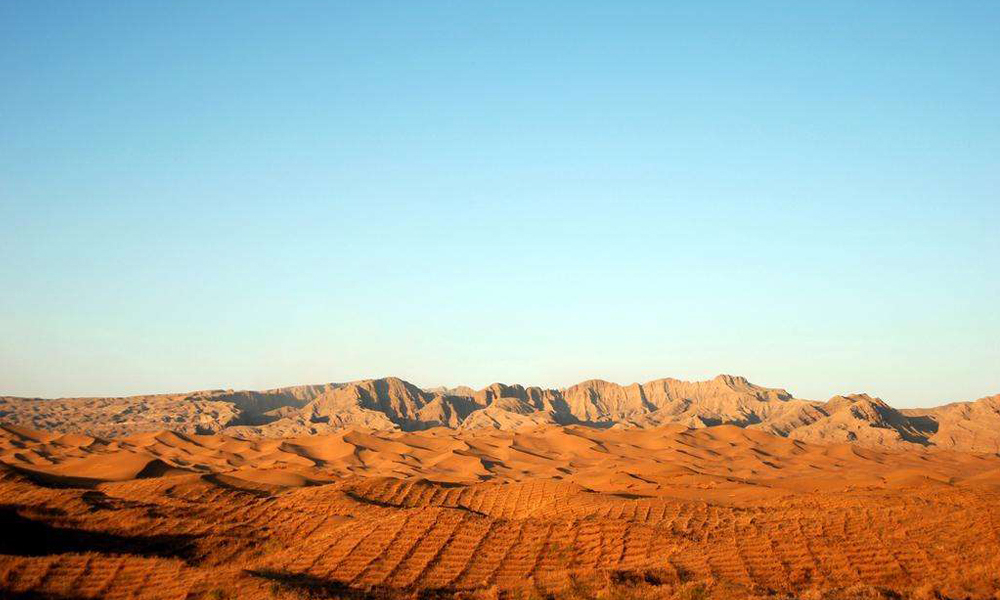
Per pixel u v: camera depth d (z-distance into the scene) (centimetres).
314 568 5659
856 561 5269
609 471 17800
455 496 10100
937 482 13025
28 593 4394
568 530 6412
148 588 4547
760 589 4738
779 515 7075
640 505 8106
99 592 4494
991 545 5162
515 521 6719
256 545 6862
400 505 9406
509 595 4647
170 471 13025
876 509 6569
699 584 4641
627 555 5850
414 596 4662
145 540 6994
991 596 4353
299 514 8050
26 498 8175
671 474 15912
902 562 5144
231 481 10256
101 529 7256
